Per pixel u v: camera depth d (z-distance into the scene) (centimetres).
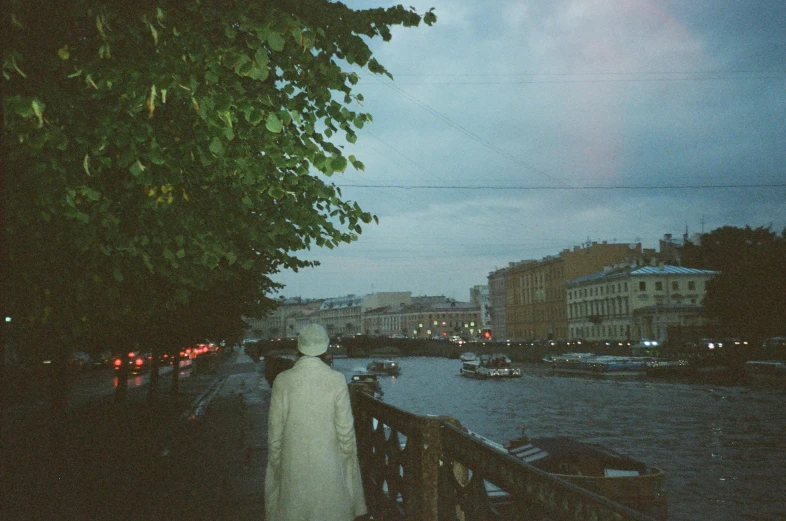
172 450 1517
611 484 1456
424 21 595
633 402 5019
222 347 10444
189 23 468
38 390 2936
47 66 461
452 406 5028
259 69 454
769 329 6638
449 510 456
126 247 572
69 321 723
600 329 10288
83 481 1134
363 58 561
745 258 6769
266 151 515
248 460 1330
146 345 2262
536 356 10150
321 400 484
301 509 467
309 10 532
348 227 639
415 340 14562
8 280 563
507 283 14262
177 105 520
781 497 2319
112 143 519
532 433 3709
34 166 478
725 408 4534
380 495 664
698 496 2348
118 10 449
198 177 586
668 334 8525
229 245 642
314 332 507
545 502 297
